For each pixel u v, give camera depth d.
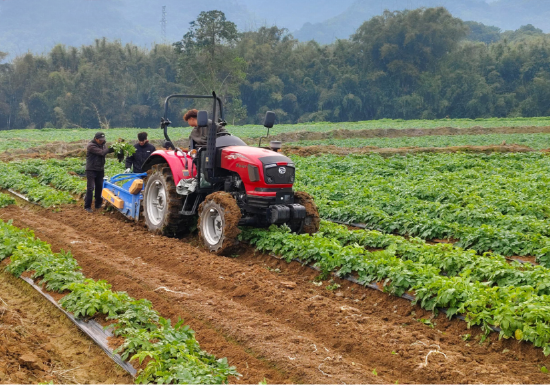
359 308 7.32
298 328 6.59
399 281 7.27
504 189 15.09
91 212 12.95
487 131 47.28
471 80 90.94
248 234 9.79
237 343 6.03
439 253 8.73
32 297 7.33
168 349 5.27
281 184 9.41
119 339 5.85
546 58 93.81
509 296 6.43
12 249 8.71
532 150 26.81
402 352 5.83
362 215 12.05
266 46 92.62
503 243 9.82
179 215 10.45
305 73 93.94
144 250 9.75
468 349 6.11
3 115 91.44
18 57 93.44
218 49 72.81
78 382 5.33
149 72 93.12
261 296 7.41
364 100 93.50
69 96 84.25
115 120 89.19
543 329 5.80
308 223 9.83
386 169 19.06
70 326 6.47
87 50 96.00
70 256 8.47
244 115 73.31
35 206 13.95
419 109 91.50
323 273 8.32
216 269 8.54
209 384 4.80
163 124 10.66
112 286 7.66
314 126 57.03
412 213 11.65
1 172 17.61
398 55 94.00
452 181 16.38
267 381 5.28
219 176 10.00
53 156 25.06
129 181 12.04
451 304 6.71
